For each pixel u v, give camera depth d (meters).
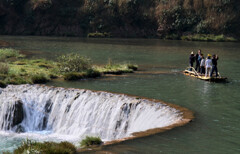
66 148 10.99
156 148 11.80
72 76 26.55
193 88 23.78
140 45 65.12
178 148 11.93
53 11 96.38
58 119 20.06
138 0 96.94
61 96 20.64
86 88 23.08
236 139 13.34
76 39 78.88
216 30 88.81
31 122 20.62
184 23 90.62
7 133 19.34
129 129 17.33
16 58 38.88
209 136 13.54
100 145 12.02
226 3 91.62
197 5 93.81
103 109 18.64
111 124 17.98
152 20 94.81
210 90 23.20
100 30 93.75
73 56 30.83
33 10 95.88
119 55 46.34
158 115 16.77
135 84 24.83
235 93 22.36
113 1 96.38
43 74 26.55
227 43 75.62
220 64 37.91
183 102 19.55
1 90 22.03
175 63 39.22
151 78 27.77
